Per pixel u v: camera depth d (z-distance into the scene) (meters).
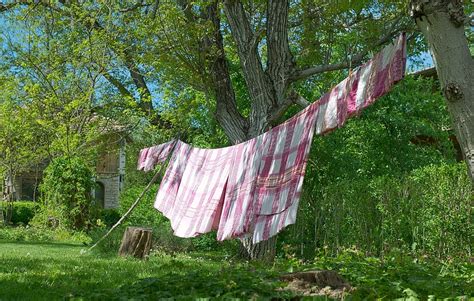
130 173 26.25
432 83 17.62
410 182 11.34
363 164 15.24
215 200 9.63
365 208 11.55
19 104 20.75
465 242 10.63
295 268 7.43
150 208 18.83
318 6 13.04
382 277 6.13
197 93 16.86
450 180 10.98
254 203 8.55
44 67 21.03
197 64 13.31
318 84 15.38
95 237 13.43
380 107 15.58
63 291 6.21
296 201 7.77
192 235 9.88
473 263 8.04
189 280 5.91
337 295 5.43
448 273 7.29
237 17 12.47
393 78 6.07
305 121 7.93
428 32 4.86
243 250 12.57
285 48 12.38
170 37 13.30
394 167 15.50
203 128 17.19
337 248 11.60
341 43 13.24
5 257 10.30
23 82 21.72
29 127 20.30
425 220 10.95
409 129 15.70
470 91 4.70
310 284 5.87
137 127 23.20
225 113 13.23
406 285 5.62
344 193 11.94
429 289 5.50
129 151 26.64
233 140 13.10
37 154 21.83
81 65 20.69
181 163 11.23
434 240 10.74
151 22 14.01
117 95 22.50
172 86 17.41
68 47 21.11
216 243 15.83
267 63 12.55
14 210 28.16
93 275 8.00
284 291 5.23
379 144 15.60
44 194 20.08
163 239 13.84
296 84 15.39
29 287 6.46
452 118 4.80
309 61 13.23
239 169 9.21
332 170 14.15
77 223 18.67
